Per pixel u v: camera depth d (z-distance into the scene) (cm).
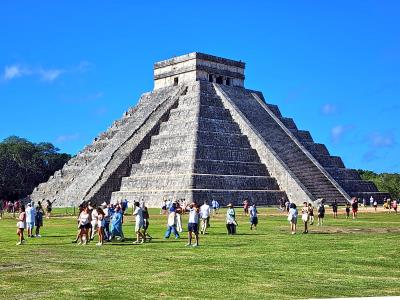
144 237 3791
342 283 2119
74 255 3016
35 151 14562
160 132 10638
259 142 10106
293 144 10500
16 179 14075
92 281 2188
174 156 9606
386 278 2222
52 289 2033
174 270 2444
